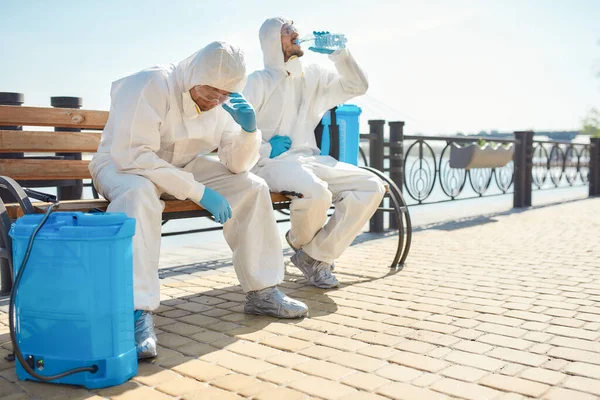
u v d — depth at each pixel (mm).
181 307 3227
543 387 2059
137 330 2383
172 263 4676
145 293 2389
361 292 3521
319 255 3602
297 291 3568
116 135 2539
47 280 2061
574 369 2225
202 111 2770
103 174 2664
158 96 2615
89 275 2033
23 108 3285
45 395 2021
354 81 3771
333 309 3139
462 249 5062
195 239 6348
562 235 5840
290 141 3703
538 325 2789
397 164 6406
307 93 3789
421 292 3496
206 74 2523
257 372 2229
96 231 2018
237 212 2912
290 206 3447
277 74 3658
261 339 2633
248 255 2914
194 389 2070
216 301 3361
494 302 3232
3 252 2301
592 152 11555
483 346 2498
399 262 4387
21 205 2283
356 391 2045
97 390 2064
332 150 3955
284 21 3611
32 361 2125
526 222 7023
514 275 3947
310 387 2080
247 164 2873
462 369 2236
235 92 2711
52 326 2080
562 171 11602
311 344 2555
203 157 2973
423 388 2062
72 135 3445
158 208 2471
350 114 4230
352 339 2617
